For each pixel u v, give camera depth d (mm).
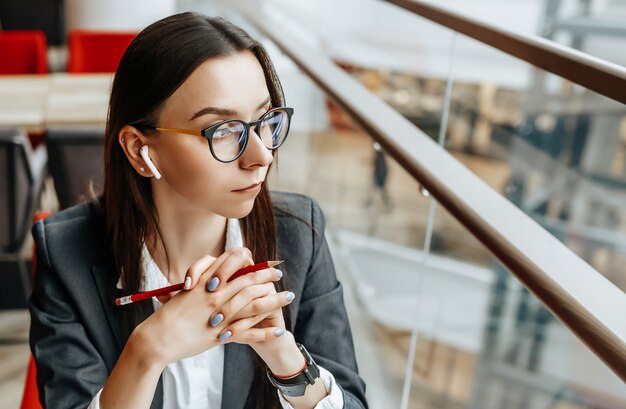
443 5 1695
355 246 2994
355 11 4043
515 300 7234
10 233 2699
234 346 1080
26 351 2742
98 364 1068
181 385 1071
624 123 9000
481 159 8094
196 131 861
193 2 5770
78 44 4238
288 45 3201
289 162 3277
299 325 1155
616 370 823
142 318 1069
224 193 894
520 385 7695
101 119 3219
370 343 2656
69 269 1070
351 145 2953
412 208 2654
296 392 987
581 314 926
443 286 4414
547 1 7062
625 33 7008
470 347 4844
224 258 867
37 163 3002
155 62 859
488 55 7223
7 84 3713
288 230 1141
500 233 1232
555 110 8273
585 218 9422
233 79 858
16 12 5555
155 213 1022
